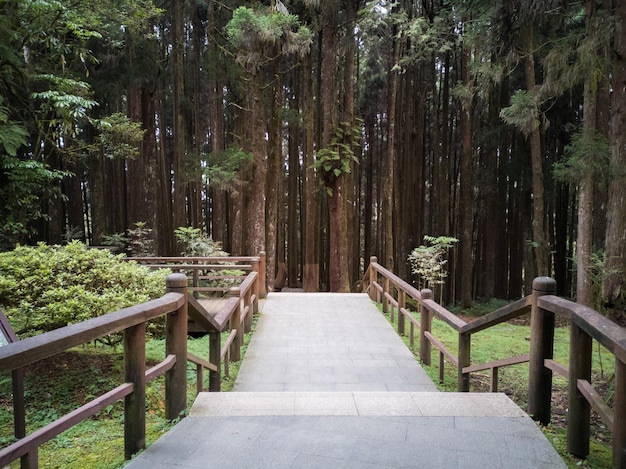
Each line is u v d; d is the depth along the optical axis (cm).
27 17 823
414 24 1295
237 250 1736
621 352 191
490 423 277
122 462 243
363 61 2241
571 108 1484
